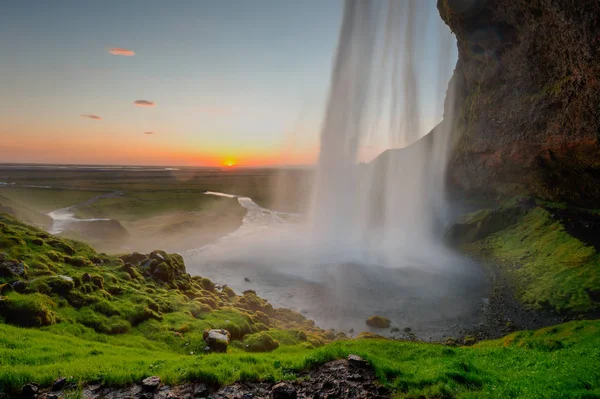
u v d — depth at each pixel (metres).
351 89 128.00
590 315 45.47
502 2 81.12
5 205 77.31
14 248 33.88
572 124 71.44
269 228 124.50
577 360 19.62
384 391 14.76
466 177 116.56
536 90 83.31
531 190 91.88
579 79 66.19
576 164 76.56
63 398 13.64
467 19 94.75
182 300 37.03
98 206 126.38
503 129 95.12
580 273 55.50
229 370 16.31
